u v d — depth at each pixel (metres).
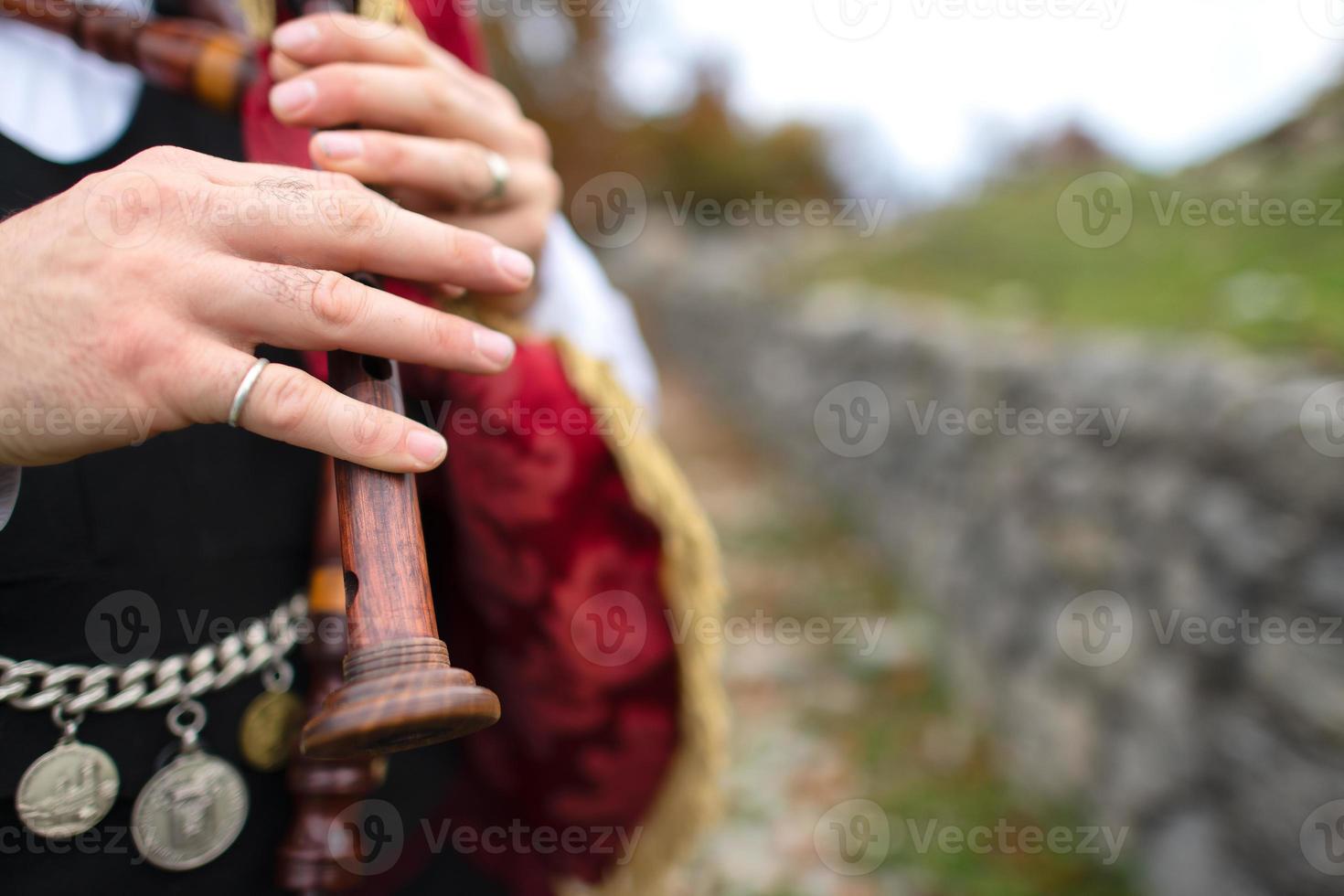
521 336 0.76
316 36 0.64
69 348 0.48
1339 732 1.36
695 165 12.47
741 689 3.04
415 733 0.48
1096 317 2.93
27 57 0.62
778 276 7.32
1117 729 2.03
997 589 2.76
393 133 0.68
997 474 2.87
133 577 0.62
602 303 0.92
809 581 3.95
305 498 0.71
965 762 2.57
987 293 4.15
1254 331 2.07
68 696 0.60
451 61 0.72
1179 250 3.27
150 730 0.64
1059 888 1.97
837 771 2.56
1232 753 1.61
